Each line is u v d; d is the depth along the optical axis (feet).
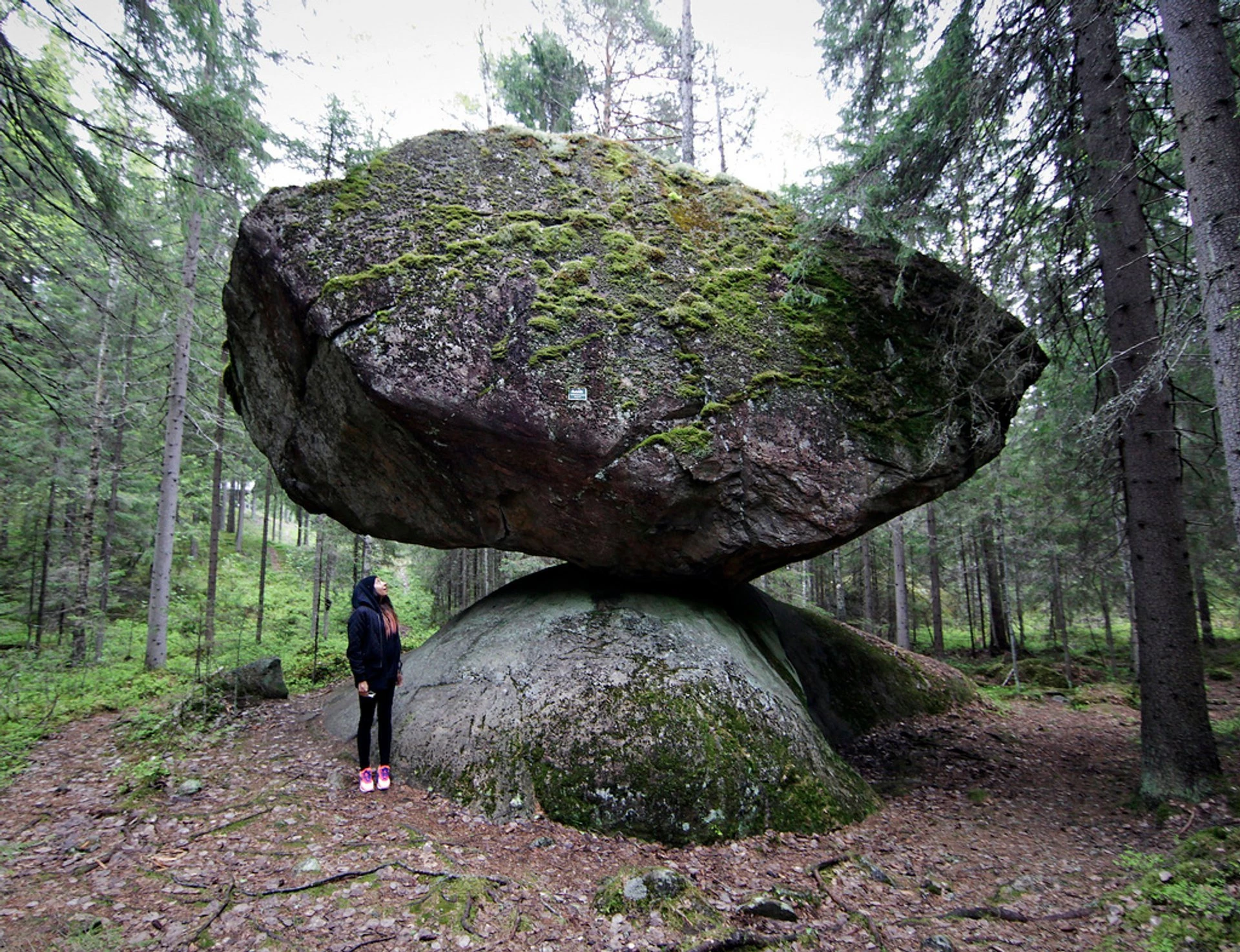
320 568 46.24
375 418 18.65
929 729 29.19
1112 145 19.90
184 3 23.17
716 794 15.97
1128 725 31.01
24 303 23.40
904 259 20.18
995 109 19.43
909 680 32.42
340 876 11.97
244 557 74.28
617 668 18.44
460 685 19.22
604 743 16.56
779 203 23.59
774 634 26.68
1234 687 37.78
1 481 42.86
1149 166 19.03
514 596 23.71
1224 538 31.27
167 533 38.99
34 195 23.56
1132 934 11.36
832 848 15.55
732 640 21.09
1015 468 37.55
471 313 18.12
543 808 15.55
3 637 44.37
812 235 21.07
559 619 20.68
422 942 10.25
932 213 20.68
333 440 20.80
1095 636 61.26
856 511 19.19
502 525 20.51
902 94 23.40
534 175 21.31
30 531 50.90
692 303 20.06
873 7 22.95
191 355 46.03
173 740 21.50
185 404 40.73
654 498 18.40
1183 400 26.61
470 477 19.26
